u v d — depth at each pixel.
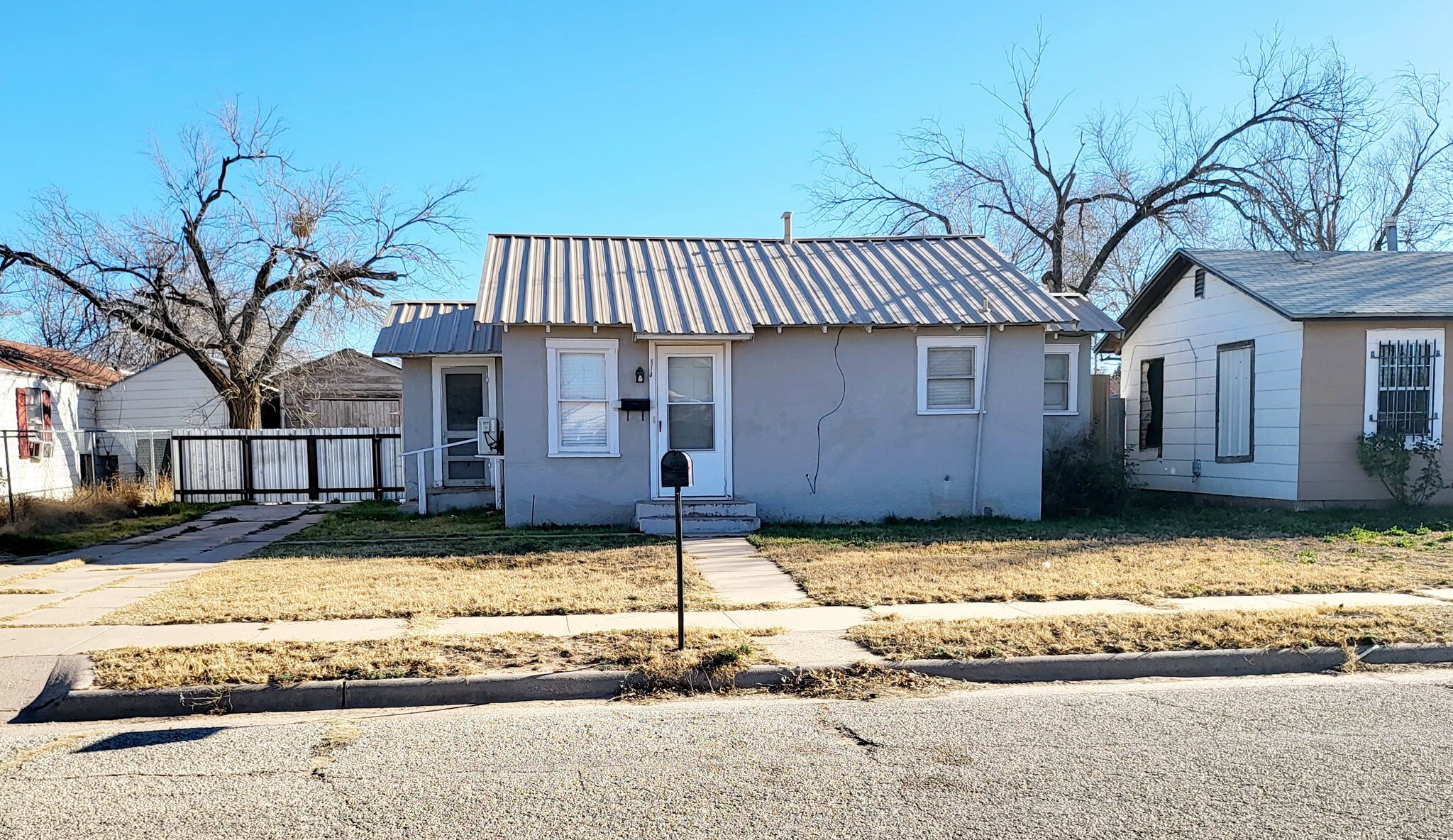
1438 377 14.80
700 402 13.88
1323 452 14.87
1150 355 19.58
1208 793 4.40
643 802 4.38
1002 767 4.78
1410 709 5.73
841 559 10.82
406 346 16.22
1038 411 14.33
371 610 8.16
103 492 18.14
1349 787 4.47
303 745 5.25
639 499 13.71
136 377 25.94
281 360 24.23
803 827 4.08
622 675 6.36
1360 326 14.83
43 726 5.70
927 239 17.16
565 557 11.13
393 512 16.73
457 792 4.52
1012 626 7.47
